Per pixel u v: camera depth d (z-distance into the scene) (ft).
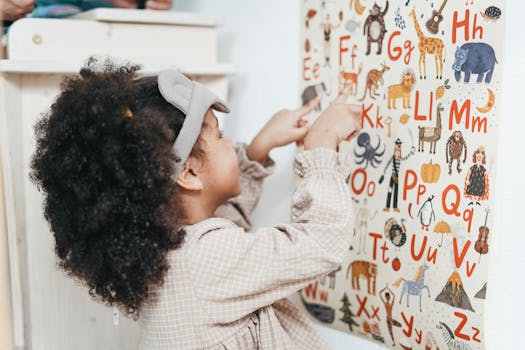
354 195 3.16
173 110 2.54
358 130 2.88
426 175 2.81
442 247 2.76
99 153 2.37
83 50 3.27
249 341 2.67
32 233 3.28
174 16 3.46
